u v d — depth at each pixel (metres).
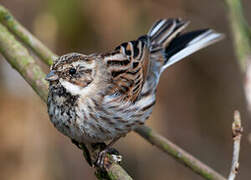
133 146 13.00
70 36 12.03
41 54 9.75
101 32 12.30
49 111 8.70
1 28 9.59
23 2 13.16
